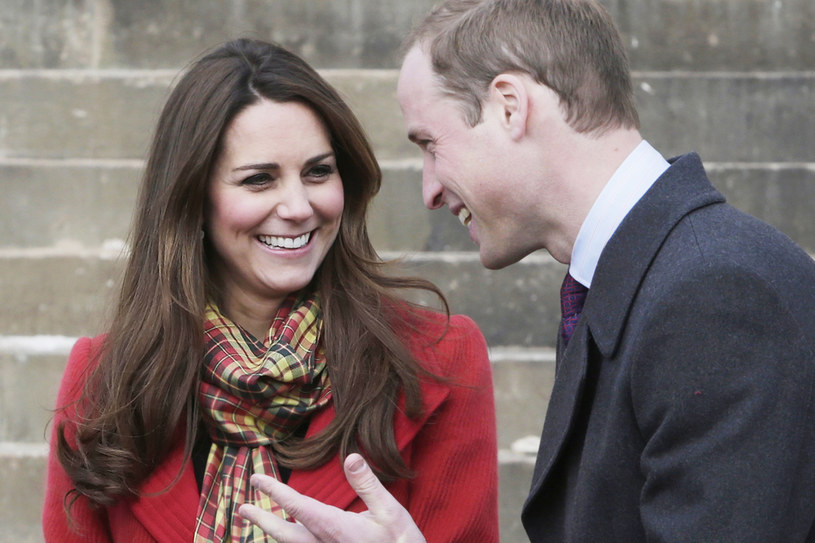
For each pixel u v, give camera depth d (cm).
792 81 1507
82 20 1577
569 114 590
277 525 556
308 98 703
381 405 713
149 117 1545
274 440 714
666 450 507
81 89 1545
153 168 730
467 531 736
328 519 550
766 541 475
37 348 1416
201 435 734
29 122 1546
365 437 701
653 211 564
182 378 711
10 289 1464
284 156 695
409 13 1573
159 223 721
